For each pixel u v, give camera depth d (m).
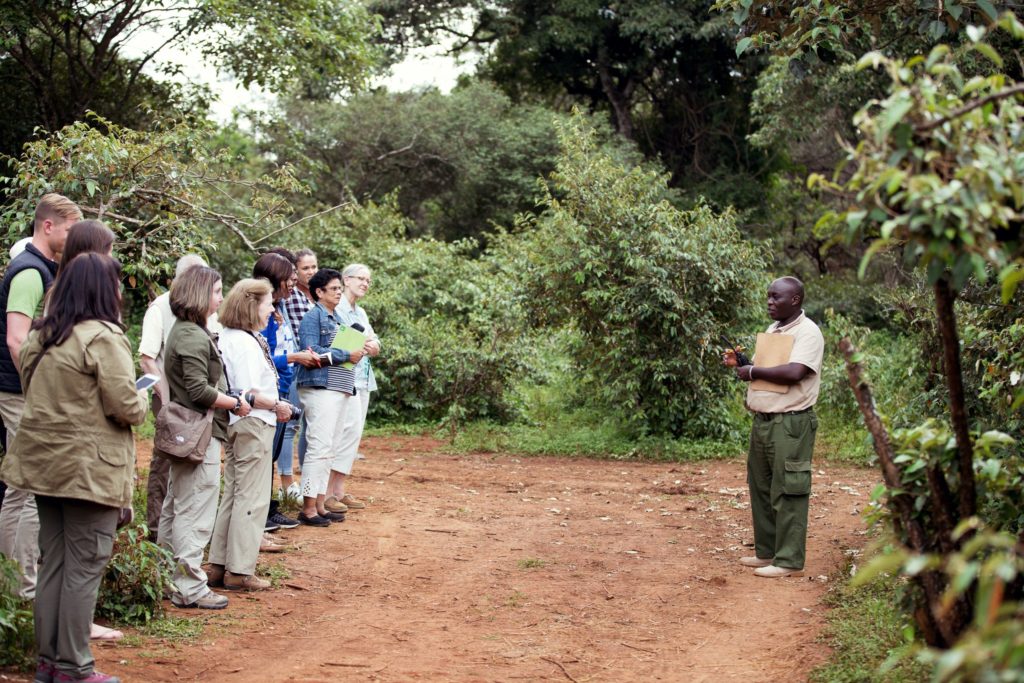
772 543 7.30
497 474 11.37
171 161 8.78
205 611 5.82
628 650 5.44
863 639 5.24
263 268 7.59
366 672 4.95
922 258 2.91
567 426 14.67
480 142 30.48
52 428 4.27
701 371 12.97
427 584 6.70
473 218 31.53
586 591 6.62
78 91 18.84
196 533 5.85
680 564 7.38
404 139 30.12
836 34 6.10
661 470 11.81
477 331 15.70
